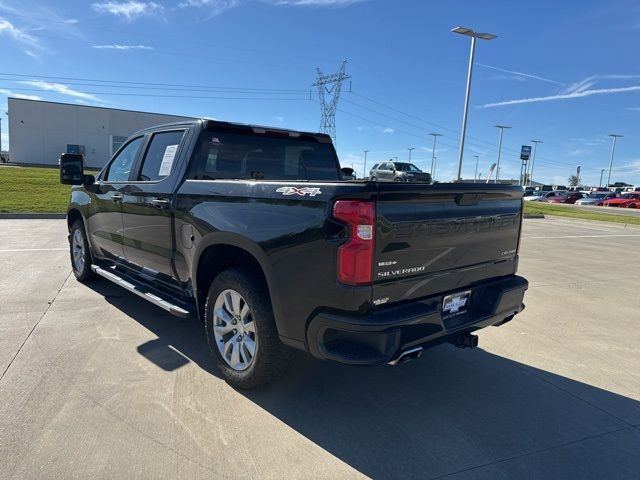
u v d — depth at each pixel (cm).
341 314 268
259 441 283
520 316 560
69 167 544
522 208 378
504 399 350
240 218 324
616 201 4478
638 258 1077
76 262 632
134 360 387
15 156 5394
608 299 656
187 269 389
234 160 434
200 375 365
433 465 267
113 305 529
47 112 5453
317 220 275
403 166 2716
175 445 274
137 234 459
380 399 342
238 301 337
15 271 678
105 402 317
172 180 409
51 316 485
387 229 267
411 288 288
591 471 267
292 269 288
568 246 1259
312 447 279
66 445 267
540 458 277
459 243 316
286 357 321
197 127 414
